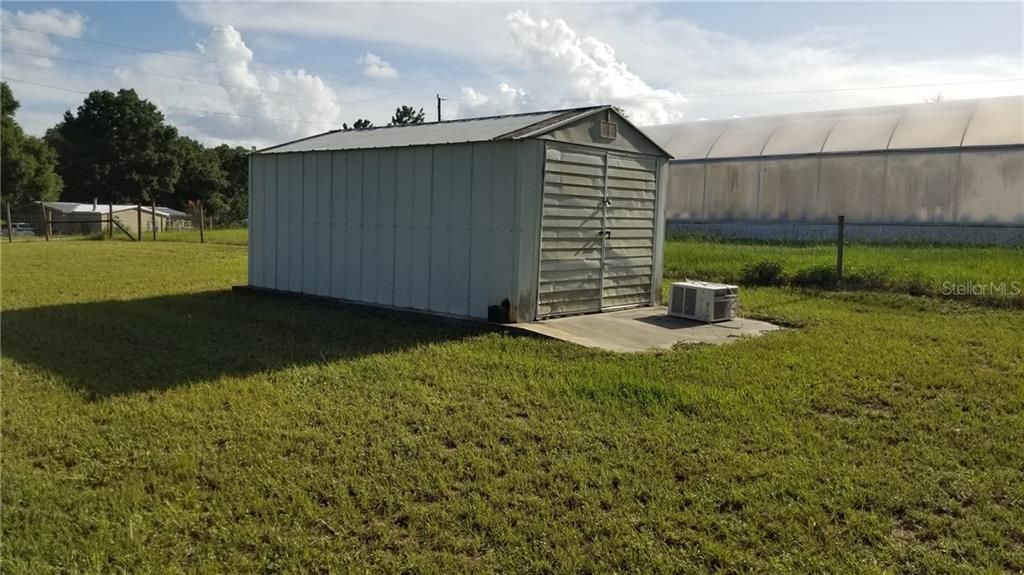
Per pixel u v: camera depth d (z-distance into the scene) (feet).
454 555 10.25
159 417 15.48
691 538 10.71
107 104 193.77
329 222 33.14
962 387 18.70
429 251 29.19
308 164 33.96
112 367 19.69
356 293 32.12
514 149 26.43
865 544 10.64
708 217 77.36
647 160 31.99
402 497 11.88
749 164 74.23
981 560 10.18
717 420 15.78
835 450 14.14
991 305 31.99
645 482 12.57
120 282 39.52
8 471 12.69
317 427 15.10
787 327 27.84
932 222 63.41
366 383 18.42
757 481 12.63
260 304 32.30
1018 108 64.23
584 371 19.84
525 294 26.99
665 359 21.47
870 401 17.61
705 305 28.30
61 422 15.08
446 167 28.50
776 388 18.35
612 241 30.66
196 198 198.39
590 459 13.62
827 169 69.21
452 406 16.62
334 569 9.85
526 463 13.37
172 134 200.03
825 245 59.11
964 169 61.67
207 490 12.11
